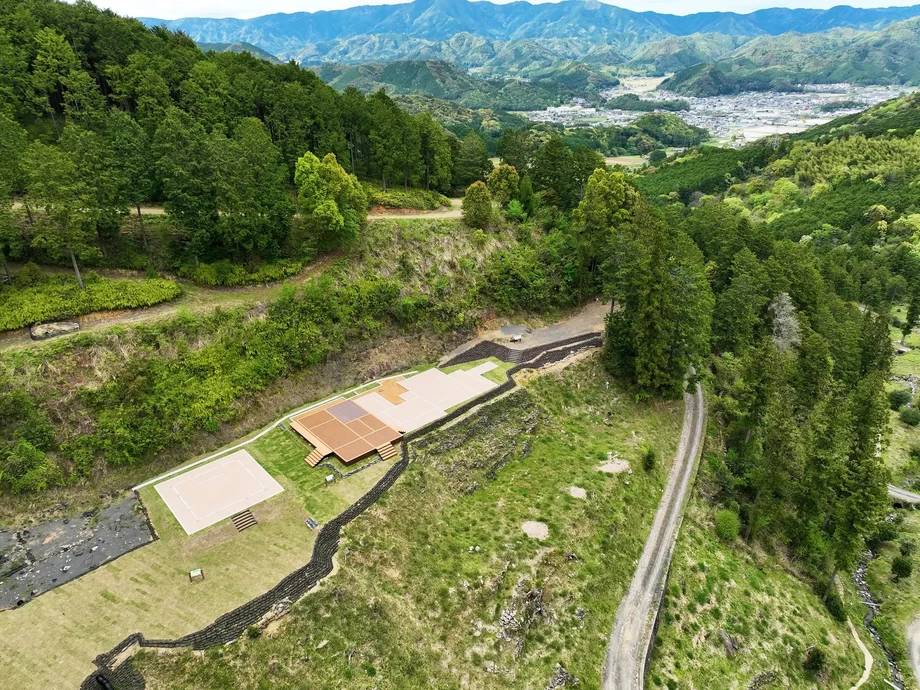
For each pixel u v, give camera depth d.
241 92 74.12
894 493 62.25
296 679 31.16
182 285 56.53
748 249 80.69
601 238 74.19
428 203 82.81
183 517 40.19
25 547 37.06
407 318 64.31
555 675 36.34
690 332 61.25
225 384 49.94
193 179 54.72
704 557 47.75
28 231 53.09
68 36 72.69
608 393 64.06
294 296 57.28
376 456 47.72
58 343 45.34
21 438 40.31
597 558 44.16
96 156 51.38
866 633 47.94
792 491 50.31
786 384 61.12
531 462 52.91
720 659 40.94
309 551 37.84
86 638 31.55
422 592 37.72
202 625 32.44
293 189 73.56
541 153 92.38
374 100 87.81
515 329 71.62
